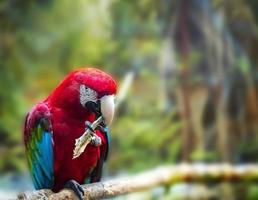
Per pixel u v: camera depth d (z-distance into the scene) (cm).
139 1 1300
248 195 1011
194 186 1022
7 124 1325
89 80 562
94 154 593
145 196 1007
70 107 577
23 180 1250
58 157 587
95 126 562
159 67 1266
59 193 568
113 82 567
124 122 1315
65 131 582
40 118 588
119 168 1270
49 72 1415
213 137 1155
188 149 1162
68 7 1398
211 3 1192
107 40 1385
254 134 1163
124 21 1352
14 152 1294
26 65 1394
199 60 1202
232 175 897
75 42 1407
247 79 1176
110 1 1351
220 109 1166
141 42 1358
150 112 1314
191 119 1175
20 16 1396
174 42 1220
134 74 1348
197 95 1187
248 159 1155
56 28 1416
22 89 1378
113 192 586
